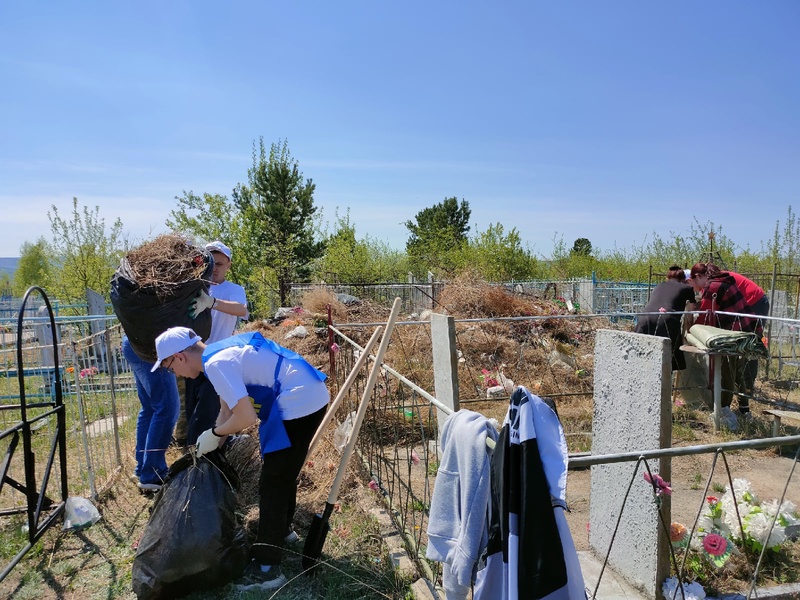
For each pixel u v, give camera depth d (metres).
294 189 20.61
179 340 3.12
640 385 2.80
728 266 15.99
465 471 2.15
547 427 1.97
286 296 17.42
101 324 10.49
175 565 2.92
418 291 15.65
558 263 24.08
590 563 3.20
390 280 22.78
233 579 3.13
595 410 3.24
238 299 4.49
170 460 5.11
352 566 3.26
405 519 3.46
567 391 7.54
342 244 21.47
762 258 15.92
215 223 14.95
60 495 4.45
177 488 3.06
